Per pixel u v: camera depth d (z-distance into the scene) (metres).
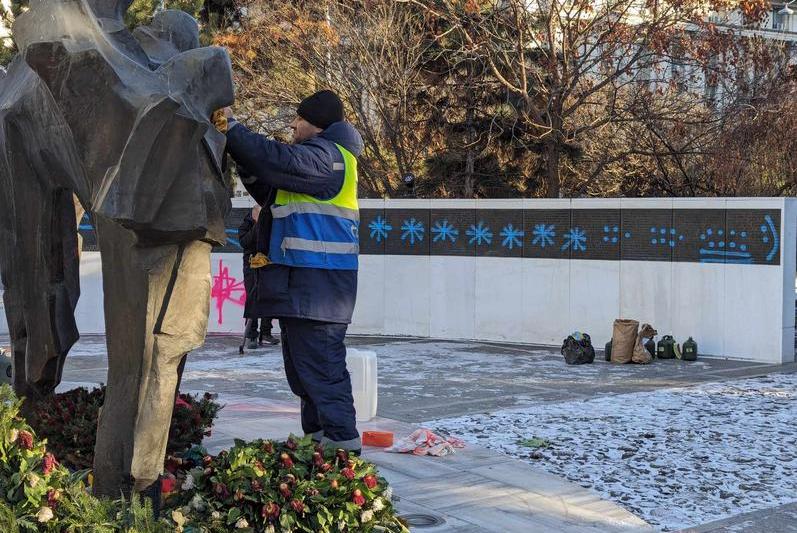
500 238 16.69
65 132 4.26
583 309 16.00
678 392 11.53
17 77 4.93
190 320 4.05
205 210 3.80
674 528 6.32
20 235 4.98
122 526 3.85
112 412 4.09
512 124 20.61
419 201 17.27
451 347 15.91
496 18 19.30
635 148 20.69
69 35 3.74
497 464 7.87
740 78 19.83
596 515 6.50
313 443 4.71
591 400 10.96
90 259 17.86
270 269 5.18
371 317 17.66
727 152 19.22
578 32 19.03
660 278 15.29
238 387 11.80
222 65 3.85
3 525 3.68
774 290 14.17
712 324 14.80
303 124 5.33
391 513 4.52
